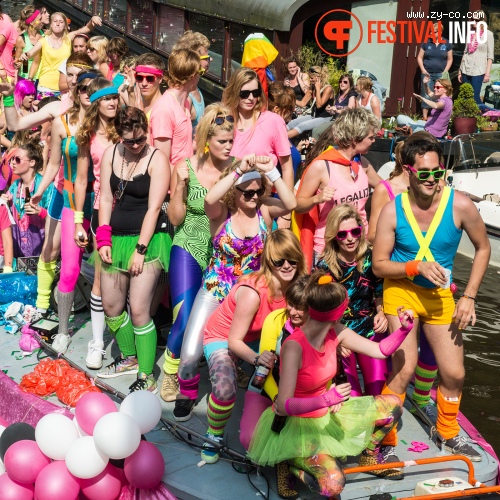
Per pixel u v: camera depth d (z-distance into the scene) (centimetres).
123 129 523
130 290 550
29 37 1318
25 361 626
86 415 464
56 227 651
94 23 1256
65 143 606
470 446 509
